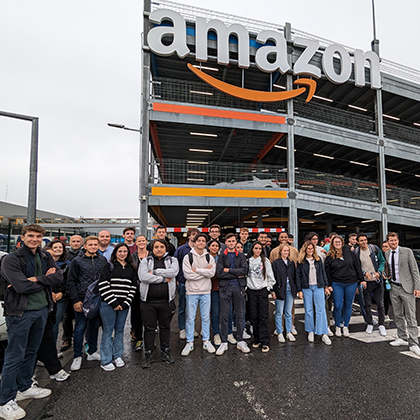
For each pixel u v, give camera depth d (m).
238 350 4.27
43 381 3.32
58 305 3.89
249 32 10.67
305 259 4.77
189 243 5.17
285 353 4.12
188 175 13.34
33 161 7.84
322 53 11.50
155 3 9.86
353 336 4.93
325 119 14.16
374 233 17.86
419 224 12.45
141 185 9.41
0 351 3.68
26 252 2.90
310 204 10.77
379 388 3.07
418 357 3.95
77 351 3.71
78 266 3.85
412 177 17.16
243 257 4.46
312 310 4.71
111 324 3.64
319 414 2.62
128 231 5.23
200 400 2.88
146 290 3.74
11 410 2.59
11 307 2.71
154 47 9.37
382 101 14.23
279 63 10.64
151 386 3.17
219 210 13.01
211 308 4.64
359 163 15.25
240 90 10.22
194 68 9.69
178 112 9.68
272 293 4.79
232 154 14.60
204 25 9.84
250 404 2.79
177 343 4.64
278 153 15.16
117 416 2.63
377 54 13.11
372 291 5.28
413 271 4.28
